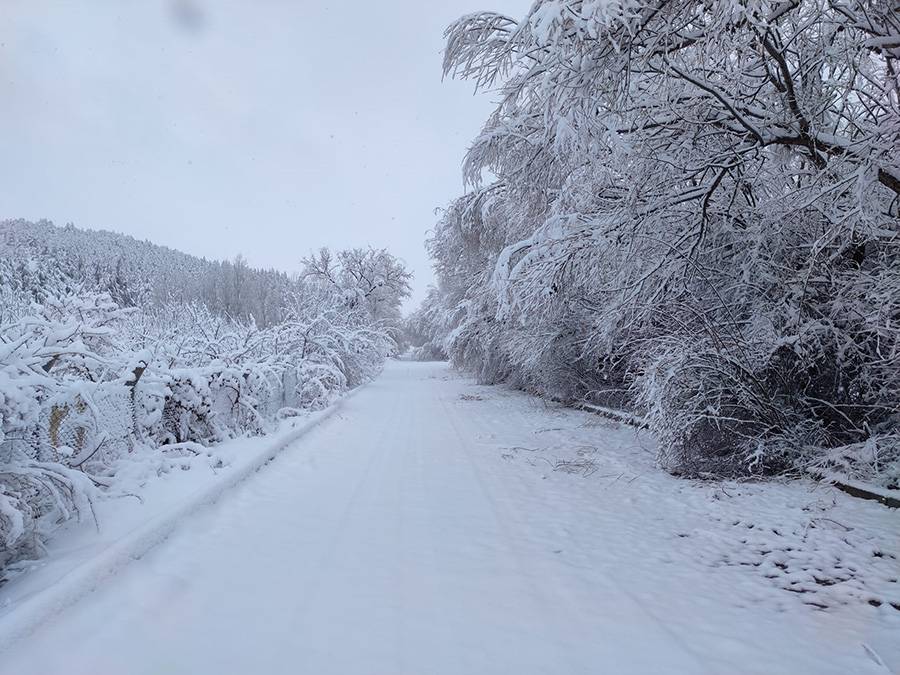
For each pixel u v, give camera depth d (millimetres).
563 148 6082
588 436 10406
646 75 6812
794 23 6152
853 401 7211
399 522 5203
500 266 8719
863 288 6535
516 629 3164
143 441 6848
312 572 3984
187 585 3734
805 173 7387
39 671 2713
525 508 5723
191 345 10570
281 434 9445
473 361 24844
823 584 3838
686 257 7406
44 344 4688
